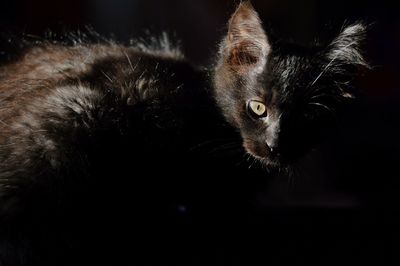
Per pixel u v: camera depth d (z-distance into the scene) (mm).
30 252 585
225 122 659
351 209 751
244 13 644
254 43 645
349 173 1095
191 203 680
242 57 651
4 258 579
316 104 635
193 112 653
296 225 697
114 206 623
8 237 582
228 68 656
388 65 1350
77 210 600
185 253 620
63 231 595
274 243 647
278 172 690
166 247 628
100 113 612
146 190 643
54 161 589
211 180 671
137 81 638
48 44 716
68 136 597
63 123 599
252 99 638
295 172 751
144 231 639
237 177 679
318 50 644
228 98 653
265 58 637
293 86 625
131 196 633
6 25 843
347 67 648
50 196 587
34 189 584
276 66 630
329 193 1040
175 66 681
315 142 656
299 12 1248
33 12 1179
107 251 608
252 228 688
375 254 626
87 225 606
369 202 990
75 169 595
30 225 586
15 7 1161
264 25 640
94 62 655
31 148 588
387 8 1359
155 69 659
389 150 1162
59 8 1200
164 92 643
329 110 646
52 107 604
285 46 642
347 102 657
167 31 1114
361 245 645
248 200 702
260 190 703
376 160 1135
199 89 666
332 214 733
